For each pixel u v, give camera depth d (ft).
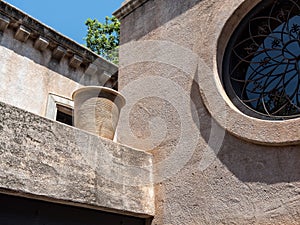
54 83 22.34
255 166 9.68
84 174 10.02
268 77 10.82
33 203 9.16
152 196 11.87
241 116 10.23
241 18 11.66
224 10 11.89
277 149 9.35
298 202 8.52
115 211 10.64
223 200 10.07
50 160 9.39
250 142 9.94
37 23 21.42
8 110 9.00
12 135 8.84
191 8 13.48
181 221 10.83
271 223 8.85
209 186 10.56
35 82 21.25
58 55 22.95
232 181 10.05
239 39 11.77
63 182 9.44
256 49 11.37
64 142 9.92
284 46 10.73
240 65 11.60
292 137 8.90
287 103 10.07
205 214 10.33
